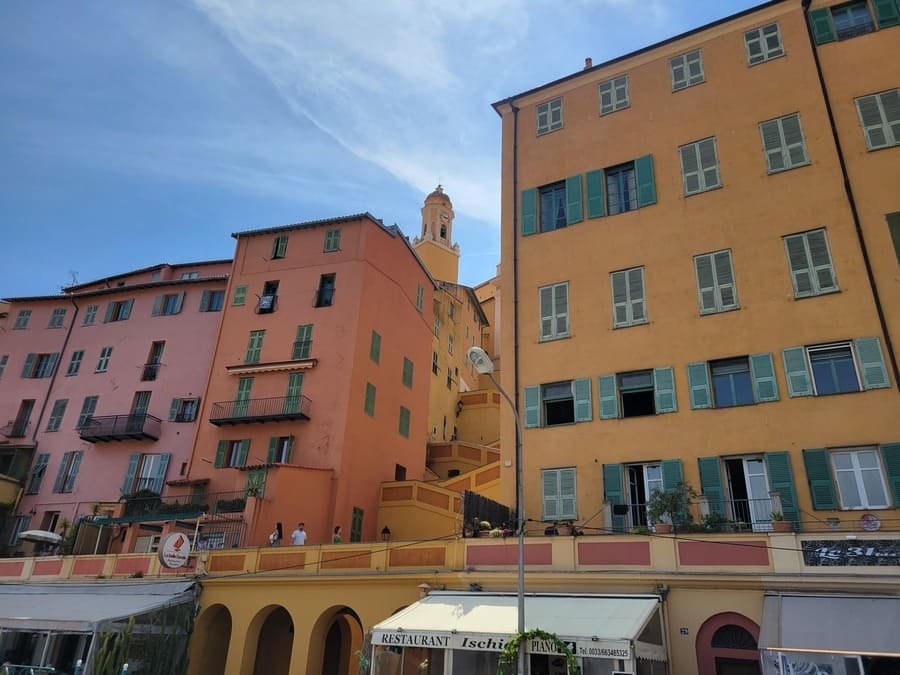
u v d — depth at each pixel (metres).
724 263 21.48
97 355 41.41
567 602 17.27
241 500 29.09
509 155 27.45
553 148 26.55
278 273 36.75
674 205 23.08
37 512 37.44
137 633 21.14
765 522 17.64
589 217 24.52
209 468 32.56
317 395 32.44
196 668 22.83
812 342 19.34
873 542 15.35
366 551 21.56
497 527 21.64
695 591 16.78
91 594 24.22
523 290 24.69
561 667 17.27
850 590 15.30
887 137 20.58
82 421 39.38
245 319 36.16
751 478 18.95
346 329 33.62
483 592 18.75
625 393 21.81
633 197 24.39
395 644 17.16
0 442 40.81
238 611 22.83
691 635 16.44
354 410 32.19
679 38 25.27
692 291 21.67
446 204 73.88
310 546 22.59
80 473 37.69
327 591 21.66
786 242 20.77
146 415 37.16
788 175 21.50
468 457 43.47
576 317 23.30
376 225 37.12
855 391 18.30
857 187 20.39
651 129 24.67
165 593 23.41
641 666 15.84
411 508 32.56
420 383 40.34
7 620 21.28
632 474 20.69
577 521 20.56
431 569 20.05
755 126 22.70
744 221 21.67
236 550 23.81
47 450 39.41
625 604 16.59
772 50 23.42
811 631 14.38
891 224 19.56
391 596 20.53
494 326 64.38
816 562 15.74
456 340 55.28
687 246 22.31
